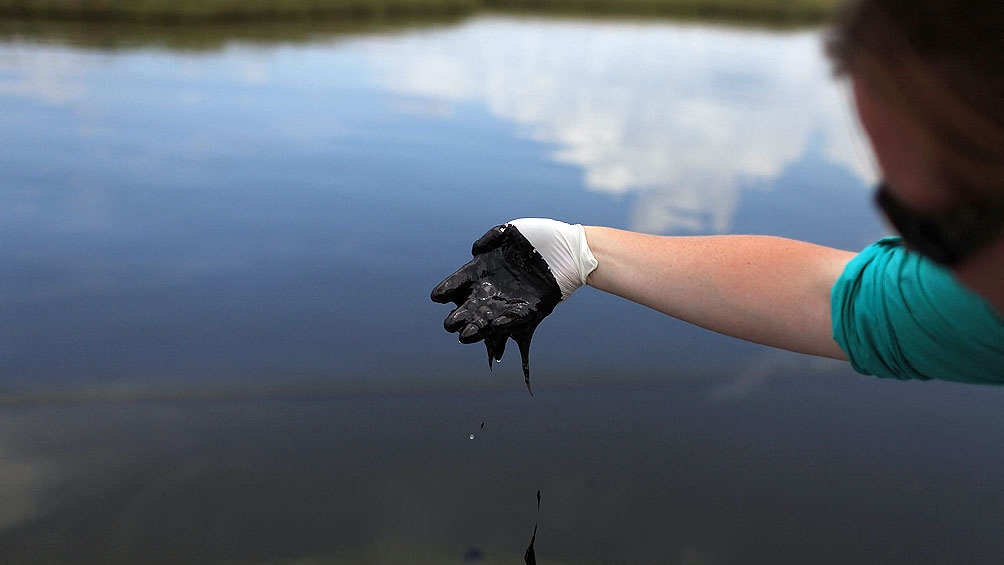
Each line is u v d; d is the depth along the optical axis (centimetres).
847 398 146
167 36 592
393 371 150
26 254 196
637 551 101
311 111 374
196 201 241
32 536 101
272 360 152
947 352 60
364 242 215
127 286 182
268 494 112
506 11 1120
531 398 141
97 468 117
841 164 333
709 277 75
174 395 137
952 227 36
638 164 312
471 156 308
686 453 125
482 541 102
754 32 1059
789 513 110
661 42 841
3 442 121
